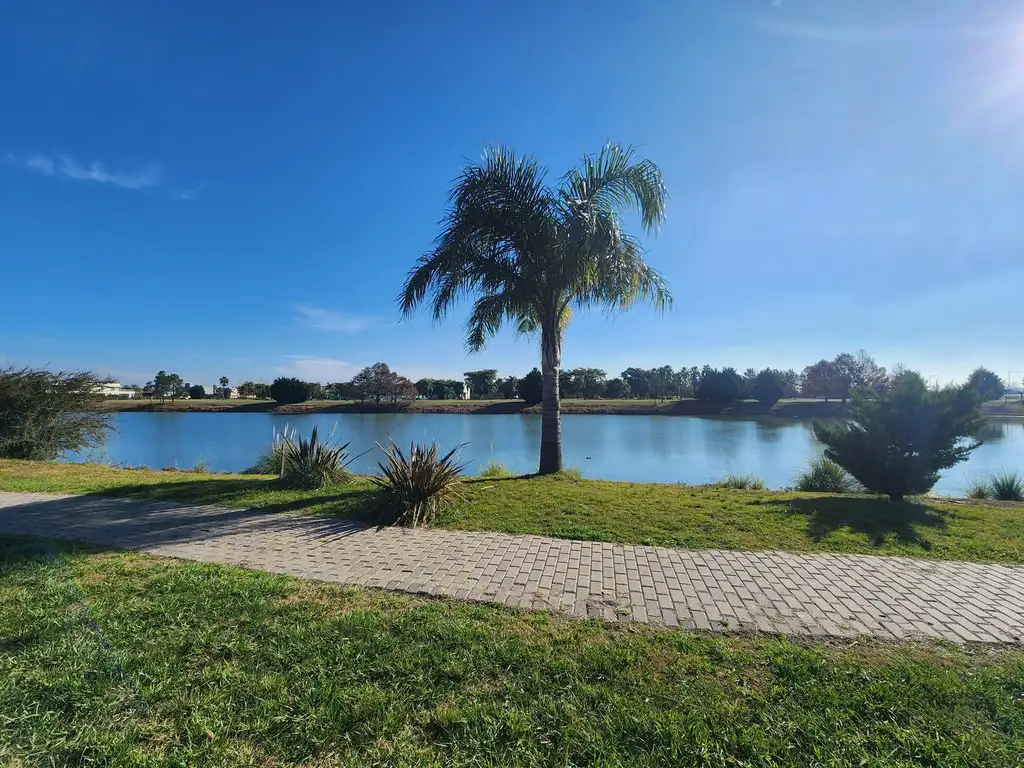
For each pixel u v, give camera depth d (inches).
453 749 89.2
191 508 284.4
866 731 95.6
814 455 687.1
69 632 127.7
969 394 297.9
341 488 333.1
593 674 112.7
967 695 106.3
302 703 100.0
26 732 91.0
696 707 101.6
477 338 444.5
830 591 165.9
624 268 369.1
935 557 202.4
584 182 379.2
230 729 92.7
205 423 1180.5
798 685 109.2
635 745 91.2
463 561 193.2
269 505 288.4
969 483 470.0
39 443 593.0
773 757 88.7
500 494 309.7
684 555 203.2
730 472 537.0
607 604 153.1
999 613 149.9
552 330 402.0
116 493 325.4
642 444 821.2
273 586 160.6
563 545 215.8
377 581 169.6
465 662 115.5
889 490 307.9
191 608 143.2
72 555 196.1
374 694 103.2
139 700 100.7
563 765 85.9
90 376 641.6
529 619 141.2
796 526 242.8
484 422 1254.9
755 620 143.4
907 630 138.3
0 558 190.5
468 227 372.2
